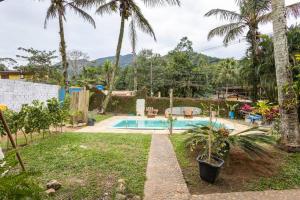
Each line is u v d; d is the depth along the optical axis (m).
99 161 4.57
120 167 4.26
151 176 3.88
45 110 6.82
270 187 3.47
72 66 36.44
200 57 33.34
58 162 4.46
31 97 11.46
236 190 3.37
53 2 14.83
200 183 3.62
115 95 18.17
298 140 5.19
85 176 3.80
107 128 9.80
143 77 31.34
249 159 4.60
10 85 9.98
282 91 5.34
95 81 25.34
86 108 10.76
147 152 5.44
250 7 12.64
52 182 3.29
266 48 11.25
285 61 5.31
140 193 3.23
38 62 23.97
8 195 1.44
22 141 6.44
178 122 13.36
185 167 4.37
